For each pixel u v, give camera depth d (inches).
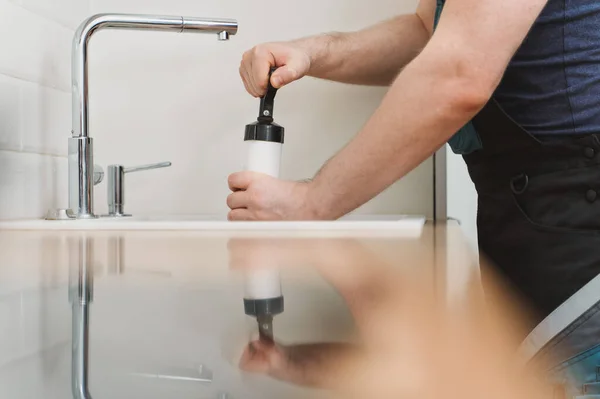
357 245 19.0
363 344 5.0
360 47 46.9
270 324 6.3
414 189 51.4
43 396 4.1
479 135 36.9
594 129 32.1
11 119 42.4
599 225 31.8
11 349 5.6
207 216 51.3
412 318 6.1
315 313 6.8
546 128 33.6
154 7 53.7
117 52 53.7
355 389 3.8
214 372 4.6
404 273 10.5
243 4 52.9
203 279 10.8
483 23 29.4
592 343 26.5
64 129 49.9
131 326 6.7
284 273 11.1
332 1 52.3
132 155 53.8
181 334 6.0
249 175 37.0
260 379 4.2
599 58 31.8
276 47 42.3
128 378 4.5
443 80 30.5
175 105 53.6
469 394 3.6
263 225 32.2
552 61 32.7
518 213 35.5
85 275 12.0
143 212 53.6
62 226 36.2
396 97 31.9
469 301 7.2
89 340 5.9
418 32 48.3
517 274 36.1
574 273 32.2
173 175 53.6
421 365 4.2
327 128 52.6
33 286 10.5
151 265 13.7
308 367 4.4
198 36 53.3
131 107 53.8
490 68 29.8
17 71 43.1
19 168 43.4
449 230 30.9
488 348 4.7
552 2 31.9
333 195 34.8
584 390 24.6
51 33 47.8
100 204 53.4
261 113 40.2
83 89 42.3
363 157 33.4
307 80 52.5
